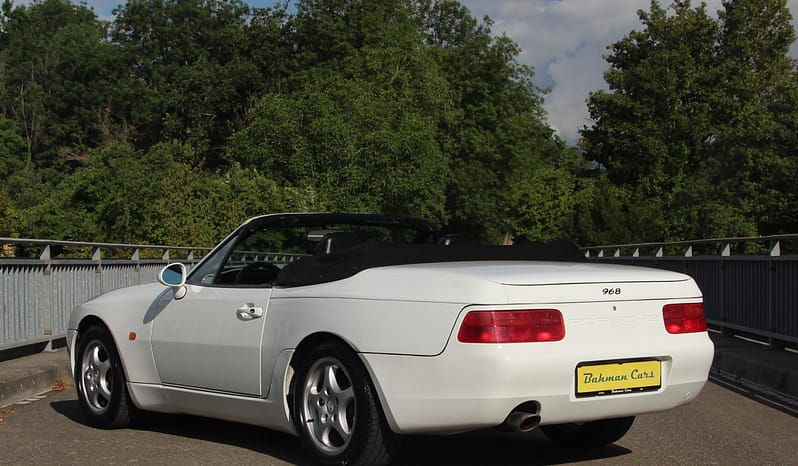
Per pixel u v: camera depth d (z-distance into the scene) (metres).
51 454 5.62
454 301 4.60
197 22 56.50
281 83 53.44
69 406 7.51
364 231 6.31
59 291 10.38
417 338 4.66
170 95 53.12
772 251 10.12
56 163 53.38
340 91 41.09
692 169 51.66
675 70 50.78
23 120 54.91
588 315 4.77
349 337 4.89
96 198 36.31
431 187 41.50
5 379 7.68
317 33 53.50
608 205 45.22
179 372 6.04
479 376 4.48
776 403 7.66
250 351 5.52
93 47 56.00
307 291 5.25
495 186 57.91
